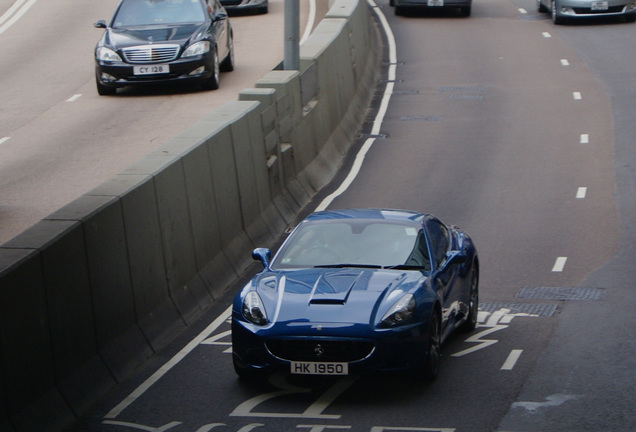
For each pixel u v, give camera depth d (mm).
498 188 27828
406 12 60031
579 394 13578
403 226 15727
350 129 34875
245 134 22578
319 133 30281
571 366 14836
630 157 30578
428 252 15250
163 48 34531
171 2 36625
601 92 39625
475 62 46344
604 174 28875
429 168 30312
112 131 30406
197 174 19359
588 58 46031
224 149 21078
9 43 46812
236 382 14555
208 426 12789
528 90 40719
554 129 34594
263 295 14133
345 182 29156
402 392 13859
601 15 53531
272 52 42125
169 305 17453
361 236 15508
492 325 17266
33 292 12852
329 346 13375
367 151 32875
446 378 14445
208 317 18172
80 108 34000
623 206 25578
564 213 25172
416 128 35656
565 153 31469
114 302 15336
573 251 22016
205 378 14797
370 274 14508
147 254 16719
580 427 12328
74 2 56406
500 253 22078
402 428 12453
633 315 17438
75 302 14047
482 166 30312
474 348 15930
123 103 34438
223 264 20406
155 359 15875
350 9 39594
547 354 15484
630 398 13359
